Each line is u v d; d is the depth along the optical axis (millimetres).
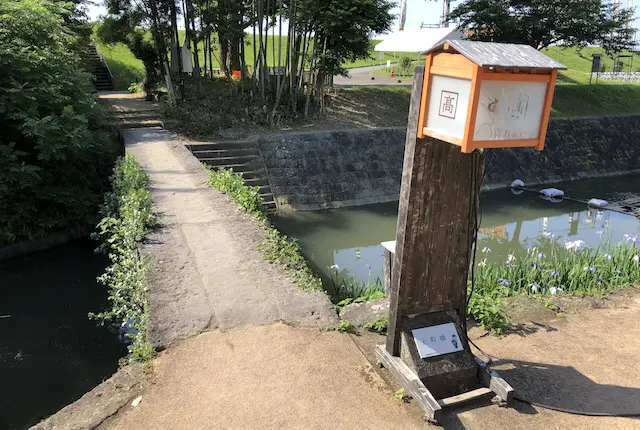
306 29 13430
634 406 3230
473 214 3283
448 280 3352
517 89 2592
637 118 17703
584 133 16438
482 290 5230
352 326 4043
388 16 13875
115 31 14164
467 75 2500
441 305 3396
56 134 8273
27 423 4500
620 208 12242
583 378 3545
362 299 4836
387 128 13375
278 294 4457
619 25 17188
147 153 9938
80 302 6906
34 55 8273
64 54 9414
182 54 14117
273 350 3654
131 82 18969
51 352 5652
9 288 7367
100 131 10578
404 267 3188
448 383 3268
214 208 6797
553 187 14453
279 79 13594
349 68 29125
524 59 2596
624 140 16953
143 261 4977
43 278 7691
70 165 9180
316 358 3576
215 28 14008
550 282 5527
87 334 6039
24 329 6176
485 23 16641
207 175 8555
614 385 3471
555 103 18062
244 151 11578
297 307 4254
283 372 3406
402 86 17281
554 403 3244
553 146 15609
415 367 3217
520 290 5453
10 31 8375
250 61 23906
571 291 5344
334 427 2906
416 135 2928
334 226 10602
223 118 12836
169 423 2939
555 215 11898
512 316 4527
